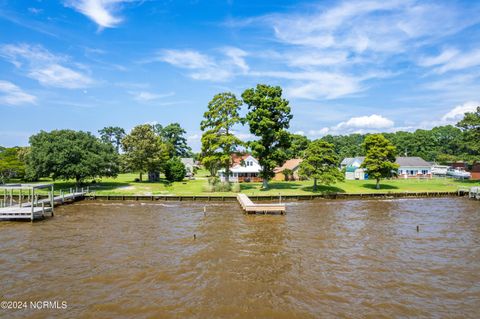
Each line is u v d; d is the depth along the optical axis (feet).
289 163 234.79
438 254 65.82
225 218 104.42
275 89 167.84
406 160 254.06
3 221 98.32
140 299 45.14
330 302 44.39
